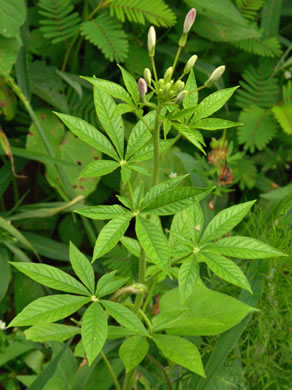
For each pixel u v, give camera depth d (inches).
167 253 16.2
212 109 17.3
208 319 20.5
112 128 18.6
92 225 38.7
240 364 26.9
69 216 39.0
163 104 16.4
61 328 21.3
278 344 27.8
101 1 36.8
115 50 35.1
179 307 22.5
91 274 18.5
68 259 35.2
